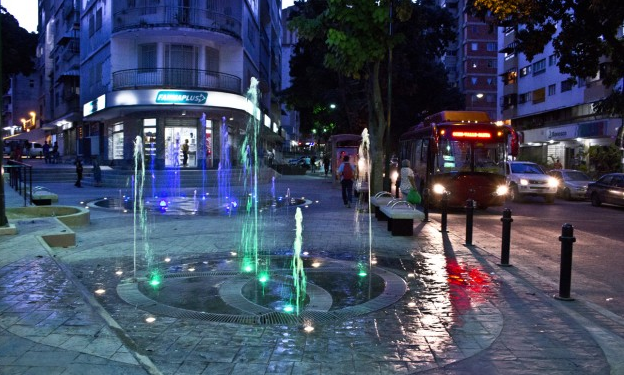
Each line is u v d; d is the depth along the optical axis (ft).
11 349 14.53
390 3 46.29
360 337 16.65
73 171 108.88
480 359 14.98
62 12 177.27
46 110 217.97
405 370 14.15
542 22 61.05
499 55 187.83
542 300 21.22
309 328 17.34
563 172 89.25
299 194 81.10
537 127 156.04
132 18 105.40
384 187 61.82
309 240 36.06
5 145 185.57
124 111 110.11
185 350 15.33
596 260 31.99
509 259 30.22
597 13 54.80
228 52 115.55
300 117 154.30
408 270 26.81
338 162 96.32
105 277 24.54
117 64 109.81
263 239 36.27
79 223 42.45
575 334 17.12
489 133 61.31
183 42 109.09
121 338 15.57
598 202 73.51
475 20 247.91
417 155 71.26
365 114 113.50
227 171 106.11
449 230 43.60
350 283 23.77
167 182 97.04
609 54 62.44
